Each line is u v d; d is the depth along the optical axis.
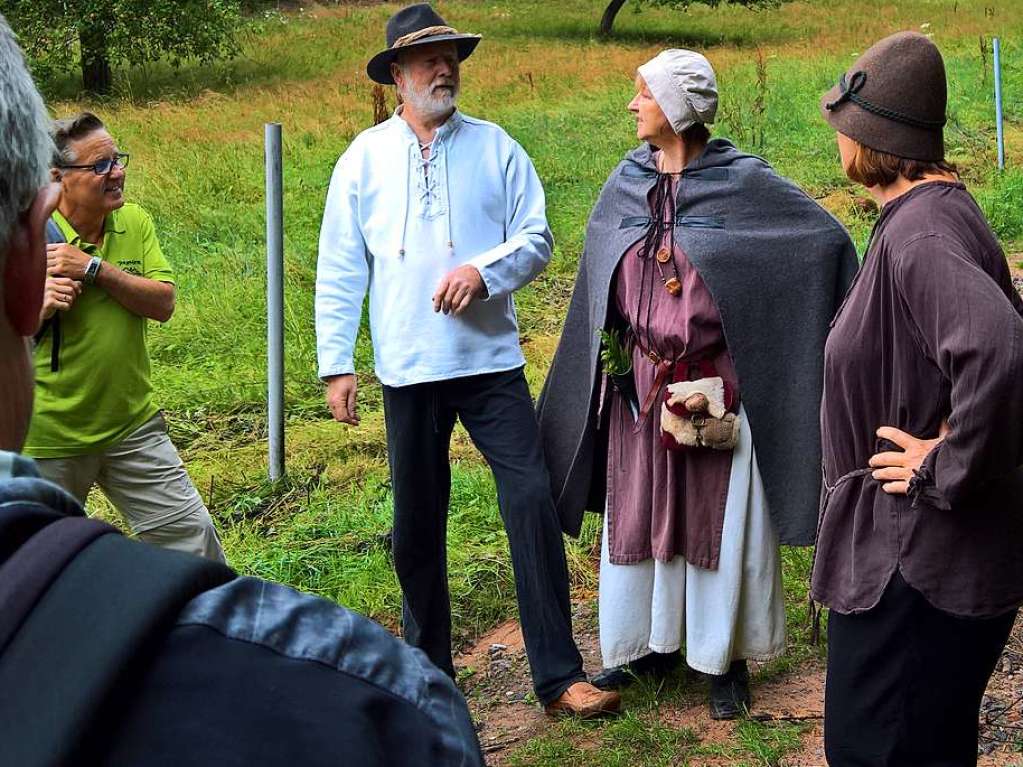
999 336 2.28
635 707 3.80
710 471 3.60
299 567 4.98
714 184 3.59
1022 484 2.48
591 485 3.96
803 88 16.84
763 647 3.67
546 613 3.75
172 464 3.99
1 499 0.82
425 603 3.95
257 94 18.89
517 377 3.80
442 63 3.69
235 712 0.80
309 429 6.52
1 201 0.93
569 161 12.70
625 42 27.42
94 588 0.79
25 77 0.94
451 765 0.87
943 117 2.57
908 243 2.43
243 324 8.03
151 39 20.47
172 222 10.69
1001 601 2.44
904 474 2.43
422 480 3.83
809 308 3.56
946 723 2.54
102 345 3.78
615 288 3.72
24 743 0.73
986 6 29.05
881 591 2.50
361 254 3.83
